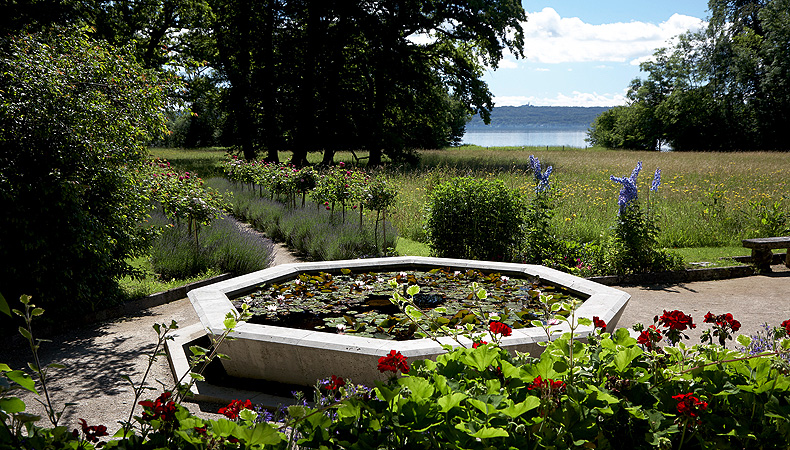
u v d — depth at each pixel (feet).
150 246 23.61
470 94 98.58
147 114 22.85
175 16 90.17
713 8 154.71
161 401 5.69
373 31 84.12
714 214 36.04
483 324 13.41
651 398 6.10
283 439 5.02
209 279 24.82
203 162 107.76
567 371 6.08
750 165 72.49
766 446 6.04
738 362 6.51
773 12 142.31
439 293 17.26
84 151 19.10
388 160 105.60
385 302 16.46
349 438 5.58
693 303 21.77
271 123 88.74
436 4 88.02
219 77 92.84
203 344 16.69
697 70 161.07
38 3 42.50
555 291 17.35
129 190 21.54
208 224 28.14
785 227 34.47
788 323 7.48
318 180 41.01
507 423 5.47
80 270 18.78
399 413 5.26
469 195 27.84
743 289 24.20
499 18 84.53
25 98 17.85
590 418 5.45
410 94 95.86
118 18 70.13
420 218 37.68
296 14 85.35
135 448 5.14
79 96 19.52
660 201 41.57
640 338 7.15
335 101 87.35
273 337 12.41
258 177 51.16
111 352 16.17
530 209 27.66
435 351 11.44
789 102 140.36
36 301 17.88
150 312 20.92
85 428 5.37
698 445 6.03
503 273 19.79
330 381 6.81
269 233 37.86
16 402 4.74
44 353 16.16
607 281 25.34
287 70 86.53
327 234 30.73
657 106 177.68
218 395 12.60
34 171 17.74
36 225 17.53
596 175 64.64
